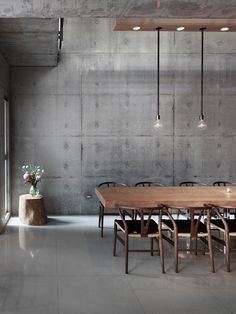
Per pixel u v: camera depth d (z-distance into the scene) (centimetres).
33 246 615
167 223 547
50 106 866
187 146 888
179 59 879
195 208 521
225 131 891
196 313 377
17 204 864
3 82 762
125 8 444
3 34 608
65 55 864
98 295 420
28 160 865
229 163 895
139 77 873
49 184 870
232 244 639
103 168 878
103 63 869
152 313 376
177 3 432
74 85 868
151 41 872
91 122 872
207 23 639
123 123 876
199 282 463
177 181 887
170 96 881
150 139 880
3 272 493
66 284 452
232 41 884
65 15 464
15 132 861
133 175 881
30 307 387
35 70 861
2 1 416
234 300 409
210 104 887
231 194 594
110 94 872
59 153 870
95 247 612
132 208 500
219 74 886
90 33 866
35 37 624
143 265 526
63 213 874
